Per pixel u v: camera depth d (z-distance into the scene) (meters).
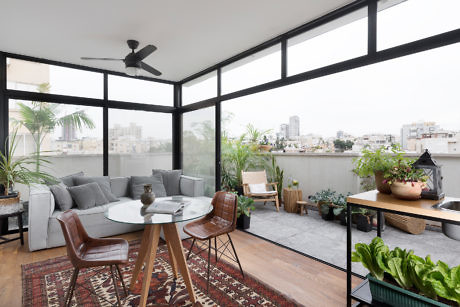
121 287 2.17
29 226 2.84
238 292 2.07
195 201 2.47
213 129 4.19
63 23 2.72
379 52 2.22
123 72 4.40
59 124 3.92
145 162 4.75
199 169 4.54
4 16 2.56
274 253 2.83
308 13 2.55
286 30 2.92
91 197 3.32
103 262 1.67
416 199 1.59
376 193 1.83
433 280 1.34
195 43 3.25
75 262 1.64
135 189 3.89
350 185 4.41
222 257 2.73
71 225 1.89
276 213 4.60
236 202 2.29
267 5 2.41
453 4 1.87
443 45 1.90
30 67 3.67
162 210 2.03
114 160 4.40
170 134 5.05
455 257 2.65
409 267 1.49
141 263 2.17
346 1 2.35
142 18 2.64
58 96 3.85
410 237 3.21
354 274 2.33
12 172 3.13
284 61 3.01
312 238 3.31
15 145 3.58
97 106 4.23
